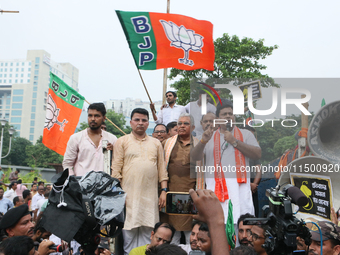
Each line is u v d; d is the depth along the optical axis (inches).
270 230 78.4
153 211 163.5
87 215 89.4
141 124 171.3
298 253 73.1
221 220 60.4
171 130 225.9
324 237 108.5
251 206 136.1
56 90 242.8
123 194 98.8
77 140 177.3
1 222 133.4
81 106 251.9
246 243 123.9
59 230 89.6
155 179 168.1
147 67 202.2
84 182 97.1
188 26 205.0
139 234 163.5
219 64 522.3
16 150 2214.6
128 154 167.6
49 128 238.5
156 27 203.6
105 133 185.8
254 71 528.4
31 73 4793.3
